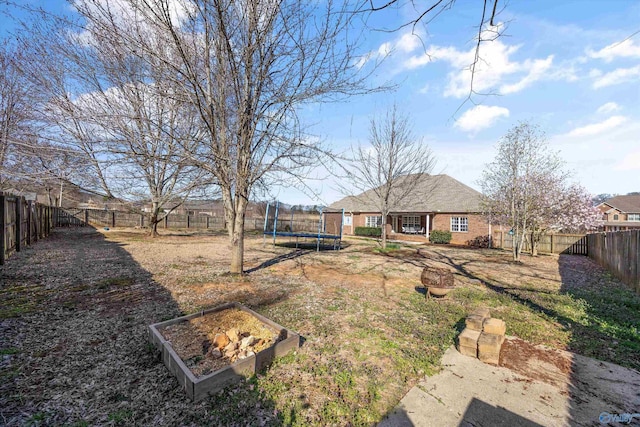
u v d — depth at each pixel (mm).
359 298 5125
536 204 11406
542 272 8539
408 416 2199
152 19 4457
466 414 2234
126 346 3025
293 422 2061
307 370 2713
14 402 2105
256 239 16688
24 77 7254
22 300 4348
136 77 4969
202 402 2201
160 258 8430
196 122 5707
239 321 3602
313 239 18375
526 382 2678
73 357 2771
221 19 4297
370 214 23375
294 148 5598
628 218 35531
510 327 3904
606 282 7254
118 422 1968
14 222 8047
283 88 5316
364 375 2697
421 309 4578
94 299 4520
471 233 17406
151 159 4570
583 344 3467
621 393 2535
